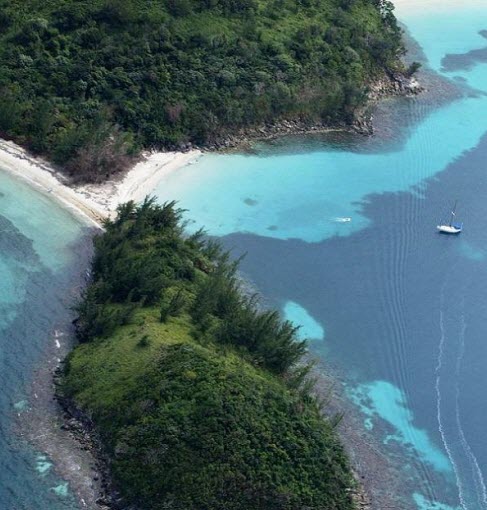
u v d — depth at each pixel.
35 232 88.88
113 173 102.19
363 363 81.31
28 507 59.28
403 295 92.69
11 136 102.19
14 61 110.06
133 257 81.31
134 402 64.44
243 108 119.50
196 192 104.75
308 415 67.62
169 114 112.06
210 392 64.19
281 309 86.88
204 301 77.00
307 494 61.34
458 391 79.56
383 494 66.44
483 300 93.75
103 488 61.25
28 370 70.94
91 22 117.00
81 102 108.00
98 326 73.19
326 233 102.12
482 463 71.69
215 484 59.69
